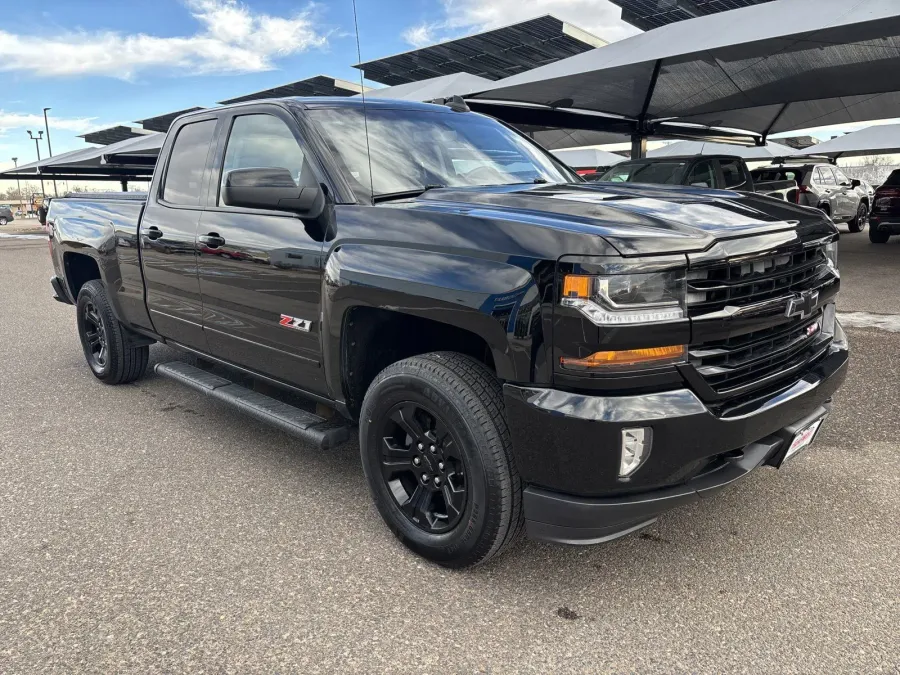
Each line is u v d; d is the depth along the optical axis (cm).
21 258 1605
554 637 215
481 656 207
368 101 335
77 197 498
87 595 240
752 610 226
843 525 279
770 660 202
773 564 253
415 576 250
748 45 1043
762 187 1452
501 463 226
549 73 1227
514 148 355
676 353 204
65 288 516
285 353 306
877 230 1421
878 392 442
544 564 257
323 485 329
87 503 312
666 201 252
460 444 232
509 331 211
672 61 1161
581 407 201
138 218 401
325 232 274
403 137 318
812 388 246
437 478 250
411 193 290
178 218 365
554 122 1584
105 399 466
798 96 1481
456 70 2623
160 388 491
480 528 233
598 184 316
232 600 236
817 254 259
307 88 2489
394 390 251
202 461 359
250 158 330
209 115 366
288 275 289
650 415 200
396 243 247
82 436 397
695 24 1120
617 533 219
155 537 280
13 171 3064
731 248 214
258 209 303
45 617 228
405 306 238
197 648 212
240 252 315
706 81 1345
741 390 222
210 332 355
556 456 209
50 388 495
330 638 216
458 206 255
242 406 333
